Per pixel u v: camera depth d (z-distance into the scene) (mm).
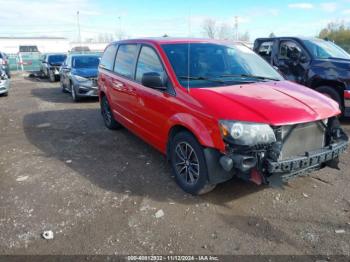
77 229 3152
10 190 3973
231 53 4648
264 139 3053
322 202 3592
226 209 3482
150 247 2883
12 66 30875
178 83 3834
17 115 8477
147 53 4652
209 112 3275
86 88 10070
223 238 3000
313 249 2830
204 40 4809
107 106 6625
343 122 7000
